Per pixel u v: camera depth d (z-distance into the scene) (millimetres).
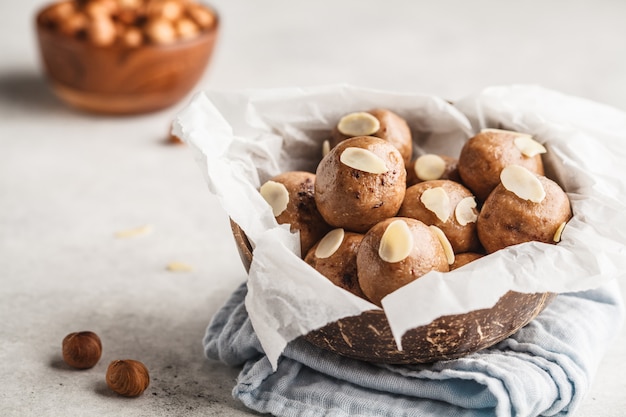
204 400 476
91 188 678
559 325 479
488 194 478
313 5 1066
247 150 506
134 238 616
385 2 1075
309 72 874
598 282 429
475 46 938
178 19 760
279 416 458
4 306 542
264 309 430
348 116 505
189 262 591
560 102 524
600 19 1013
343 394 459
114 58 740
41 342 515
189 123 482
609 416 465
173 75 759
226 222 640
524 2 1070
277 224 463
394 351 436
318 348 475
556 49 927
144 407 469
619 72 866
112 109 775
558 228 450
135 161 719
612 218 456
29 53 920
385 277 426
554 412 454
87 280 569
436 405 454
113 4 757
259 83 847
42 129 762
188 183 690
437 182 472
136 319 535
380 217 453
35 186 677
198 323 534
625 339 517
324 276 441
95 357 493
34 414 463
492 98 517
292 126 516
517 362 456
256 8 1057
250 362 486
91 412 465
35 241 609
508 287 420
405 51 928
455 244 461
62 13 753
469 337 433
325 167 457
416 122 529
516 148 478
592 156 490
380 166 450
